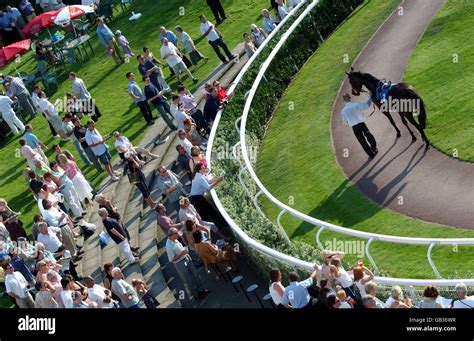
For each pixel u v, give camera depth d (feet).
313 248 55.83
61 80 109.81
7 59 104.01
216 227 61.72
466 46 76.89
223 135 73.41
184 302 57.26
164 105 81.97
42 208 65.62
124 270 62.49
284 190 69.05
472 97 68.03
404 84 63.52
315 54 93.04
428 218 57.00
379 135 69.41
